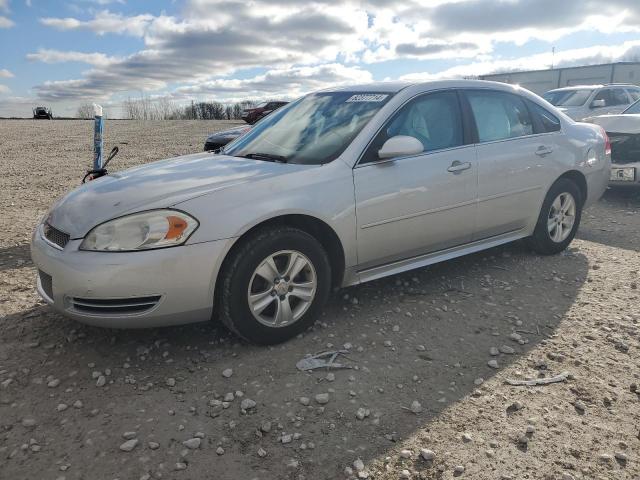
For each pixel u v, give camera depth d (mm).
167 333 3500
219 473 2271
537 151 4656
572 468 2287
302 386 2904
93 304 2930
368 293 4168
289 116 4355
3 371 3055
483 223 4332
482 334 3510
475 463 2314
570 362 3139
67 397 2818
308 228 3537
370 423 2590
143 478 2238
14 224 6699
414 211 3820
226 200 3102
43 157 16188
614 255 5105
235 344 3363
